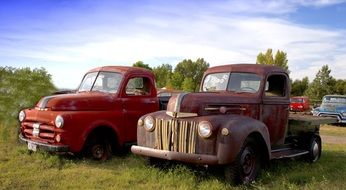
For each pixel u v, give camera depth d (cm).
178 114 641
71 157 805
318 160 905
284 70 801
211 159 602
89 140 790
